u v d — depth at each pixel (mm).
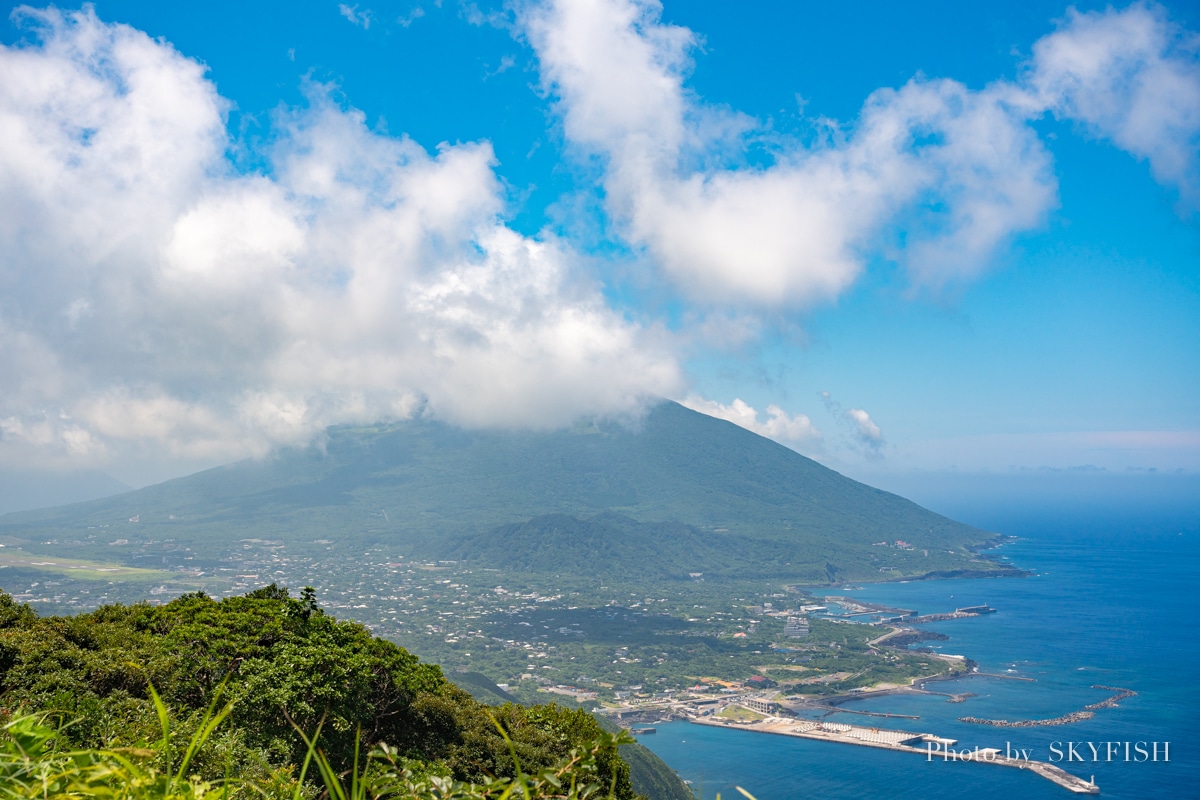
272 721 21562
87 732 10844
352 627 28375
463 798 4727
